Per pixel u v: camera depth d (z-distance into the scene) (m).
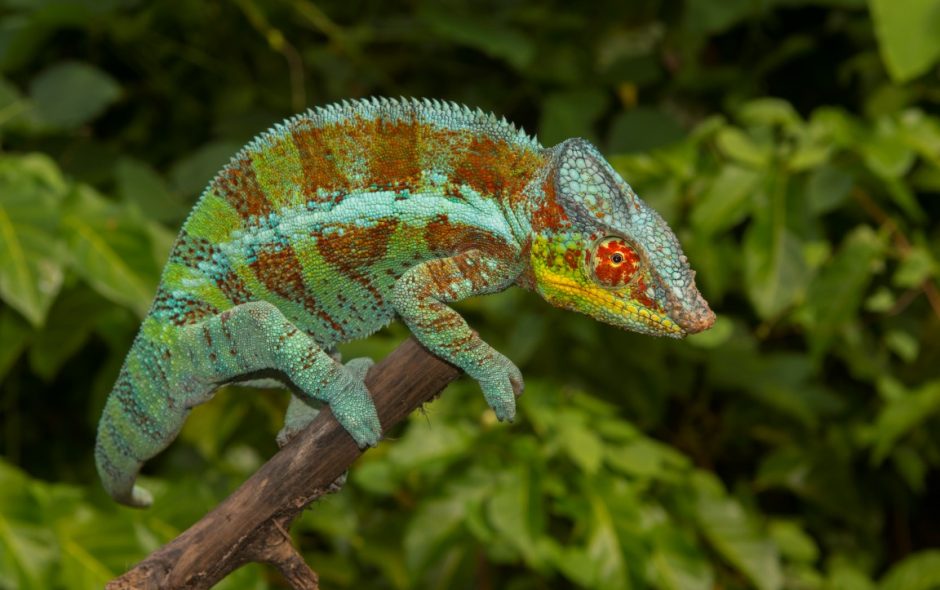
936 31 0.97
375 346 0.97
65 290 0.99
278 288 0.73
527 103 1.23
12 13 1.18
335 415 0.70
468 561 1.01
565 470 0.96
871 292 1.16
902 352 1.13
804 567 1.14
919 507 1.43
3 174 0.92
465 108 0.72
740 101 1.23
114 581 0.70
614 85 1.19
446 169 0.72
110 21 1.15
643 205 0.71
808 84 1.33
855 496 1.21
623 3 1.22
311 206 0.72
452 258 0.72
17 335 0.98
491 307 1.03
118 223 0.92
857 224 1.17
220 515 0.70
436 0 1.13
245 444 1.11
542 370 1.17
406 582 1.04
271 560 0.71
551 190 0.71
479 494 0.94
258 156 0.73
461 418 0.98
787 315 1.19
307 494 0.71
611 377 1.16
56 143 1.14
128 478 0.75
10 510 0.89
